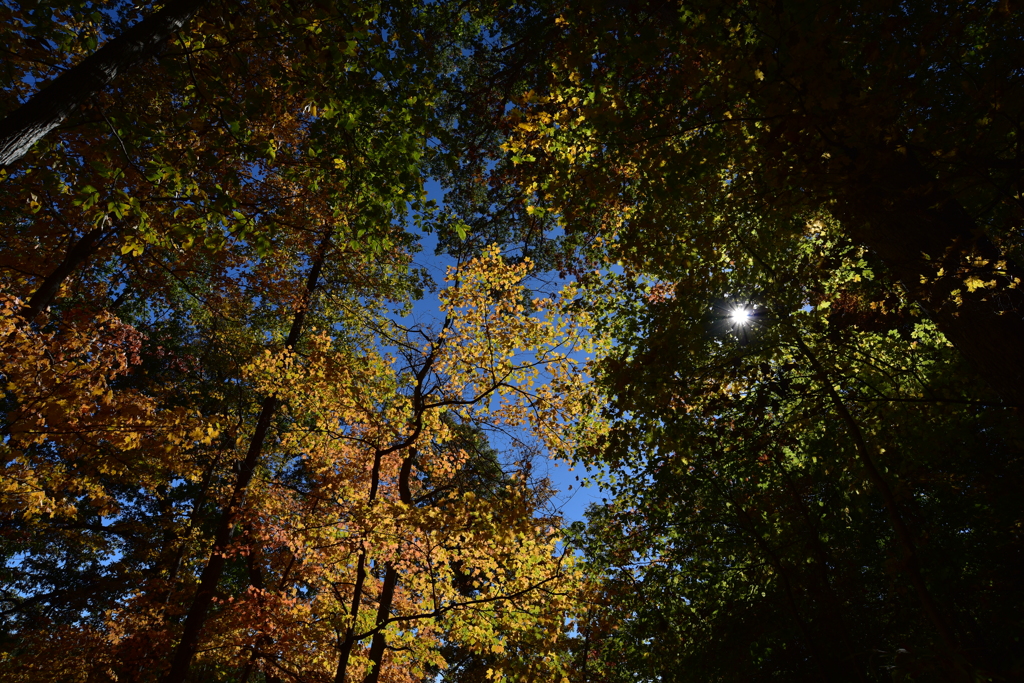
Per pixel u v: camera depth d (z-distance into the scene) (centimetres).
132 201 578
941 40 482
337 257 1295
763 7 446
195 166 659
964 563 824
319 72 550
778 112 456
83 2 528
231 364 1452
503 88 891
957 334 475
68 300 1065
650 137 550
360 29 548
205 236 621
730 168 691
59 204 847
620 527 1118
